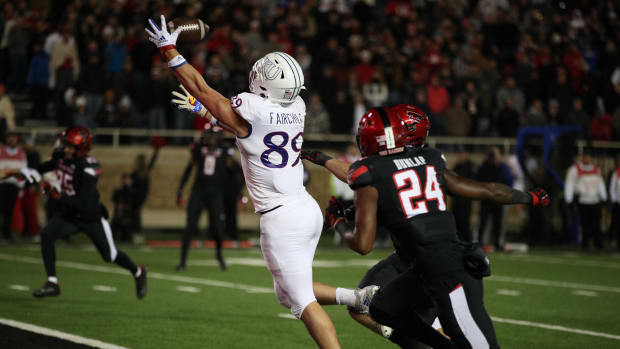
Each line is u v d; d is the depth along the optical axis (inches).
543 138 2400.3
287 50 2726.4
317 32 2913.4
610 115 2888.8
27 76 2655.0
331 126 2507.4
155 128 2471.7
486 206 2185.0
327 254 2016.5
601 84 2950.3
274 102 678.5
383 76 2687.0
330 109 2517.2
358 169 617.9
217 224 1582.2
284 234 669.9
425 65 2800.2
